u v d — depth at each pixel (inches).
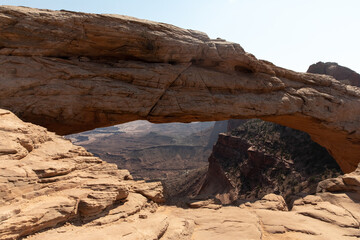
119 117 680.4
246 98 797.2
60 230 259.8
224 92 786.2
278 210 508.1
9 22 548.1
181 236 325.1
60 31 589.0
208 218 429.1
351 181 523.5
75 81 615.2
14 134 344.8
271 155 1768.0
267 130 2127.2
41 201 276.7
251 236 352.8
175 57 721.6
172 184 3125.0
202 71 761.0
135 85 682.2
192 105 730.8
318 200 525.3
